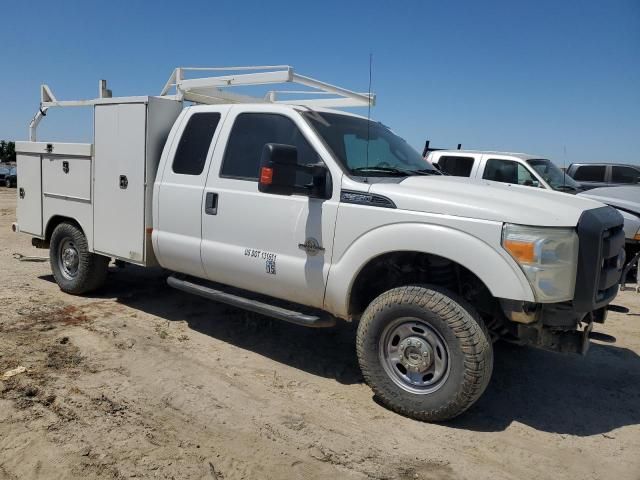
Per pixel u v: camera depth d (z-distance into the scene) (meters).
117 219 5.97
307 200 4.46
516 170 10.16
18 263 8.66
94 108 6.12
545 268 3.59
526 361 5.32
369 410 4.18
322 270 4.36
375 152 4.84
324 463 3.45
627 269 7.23
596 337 5.88
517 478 3.39
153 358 4.93
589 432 4.01
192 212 5.21
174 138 5.49
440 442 3.76
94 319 5.90
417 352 3.98
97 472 3.22
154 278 7.72
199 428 3.79
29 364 4.63
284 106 4.81
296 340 5.61
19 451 3.40
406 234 3.95
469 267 3.74
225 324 5.96
